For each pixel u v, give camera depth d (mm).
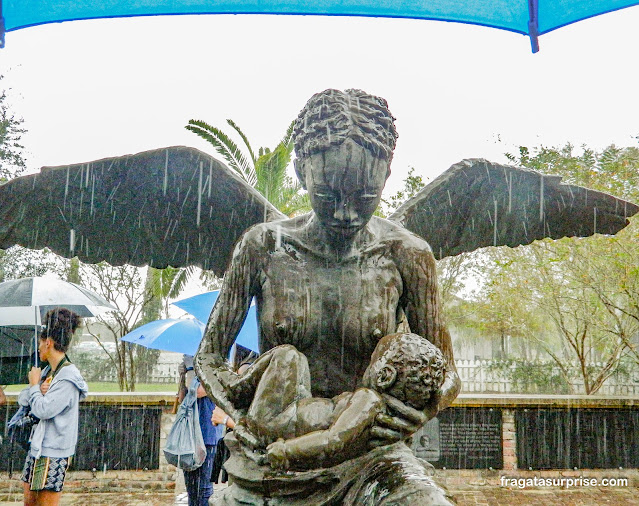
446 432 10141
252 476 1931
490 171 2744
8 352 7984
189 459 5590
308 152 1908
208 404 5852
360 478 1826
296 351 1836
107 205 2686
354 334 2076
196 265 2875
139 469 9516
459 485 10008
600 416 10312
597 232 2924
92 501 8828
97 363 24438
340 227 1937
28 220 2648
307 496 1897
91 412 9586
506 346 23422
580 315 14828
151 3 2105
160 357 23609
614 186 13648
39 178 2562
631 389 15781
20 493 8969
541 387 17688
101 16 2119
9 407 9422
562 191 2805
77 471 9453
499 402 10203
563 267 14039
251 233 2172
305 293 2088
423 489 1594
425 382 1685
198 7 2109
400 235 2188
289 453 1637
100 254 2805
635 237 12977
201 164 2578
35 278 7191
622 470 10203
